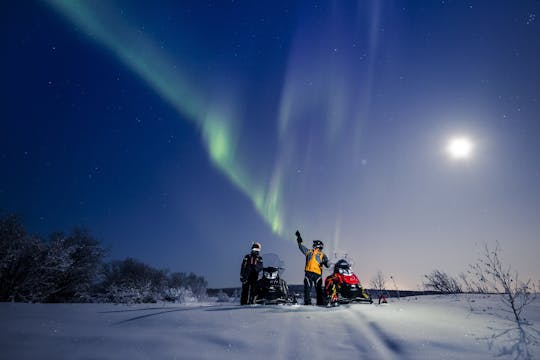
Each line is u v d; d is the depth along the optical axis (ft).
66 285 60.64
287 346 10.71
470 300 20.26
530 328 12.71
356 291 22.30
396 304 20.61
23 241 51.80
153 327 13.14
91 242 65.62
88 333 12.09
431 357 9.73
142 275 78.28
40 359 9.21
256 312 17.42
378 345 10.83
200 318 15.15
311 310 18.45
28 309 19.31
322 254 25.16
